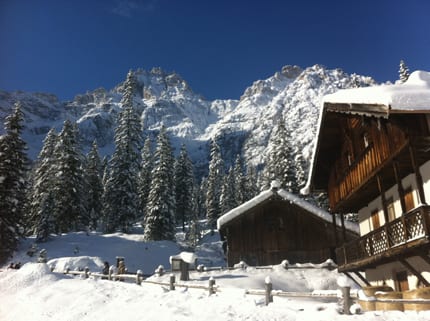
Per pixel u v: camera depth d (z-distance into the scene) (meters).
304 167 48.72
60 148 51.34
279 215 31.95
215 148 84.81
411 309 11.07
